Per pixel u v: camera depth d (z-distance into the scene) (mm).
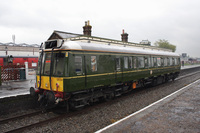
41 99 7770
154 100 9352
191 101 8492
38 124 6020
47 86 7348
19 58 28906
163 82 16594
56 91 6973
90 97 8062
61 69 6805
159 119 6027
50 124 6078
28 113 7305
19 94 7980
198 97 9352
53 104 7230
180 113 6672
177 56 18609
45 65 7574
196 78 19562
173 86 14023
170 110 7047
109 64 8797
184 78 20203
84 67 7391
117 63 9398
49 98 6910
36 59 31703
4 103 7375
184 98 9141
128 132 4984
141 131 5051
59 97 6891
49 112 7547
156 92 11570
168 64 16141
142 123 5668
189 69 29375
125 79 10055
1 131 5641
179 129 5184
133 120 5949
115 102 9086
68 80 6703
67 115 6906
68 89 6730
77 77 7047
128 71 10273
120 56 9625
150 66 12859
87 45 7723
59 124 6051
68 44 6910
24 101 8039
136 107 8039
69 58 6754
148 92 11664
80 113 7316
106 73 8578
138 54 11359
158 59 14227
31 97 8297
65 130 5559
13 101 7668
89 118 6660
